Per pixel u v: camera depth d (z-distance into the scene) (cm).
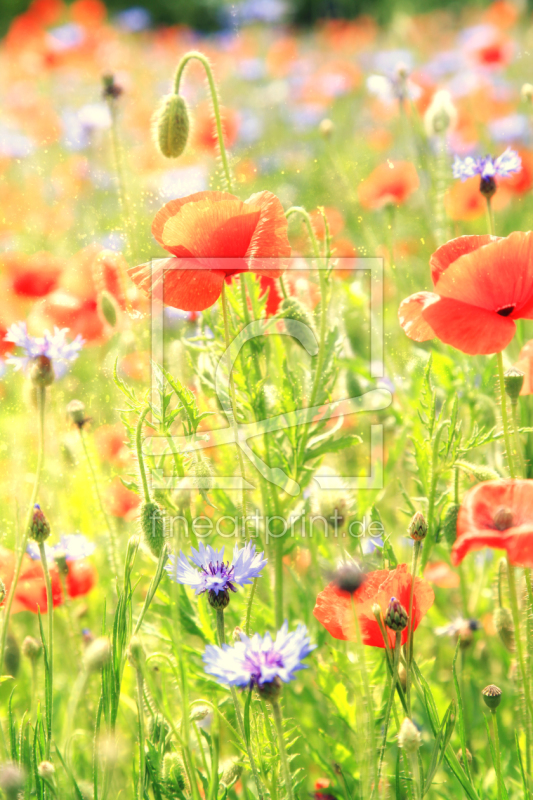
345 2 535
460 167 131
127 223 140
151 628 125
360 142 306
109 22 623
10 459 134
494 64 311
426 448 122
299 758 127
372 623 114
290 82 385
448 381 134
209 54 436
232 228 116
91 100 342
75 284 137
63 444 135
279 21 553
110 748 114
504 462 133
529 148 238
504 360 134
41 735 116
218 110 127
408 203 196
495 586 129
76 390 137
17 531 122
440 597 140
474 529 111
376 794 112
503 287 115
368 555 124
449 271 115
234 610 127
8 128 282
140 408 117
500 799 115
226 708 124
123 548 135
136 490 119
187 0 685
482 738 128
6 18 723
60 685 133
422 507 125
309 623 129
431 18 500
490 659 134
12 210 209
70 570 128
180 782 116
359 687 118
